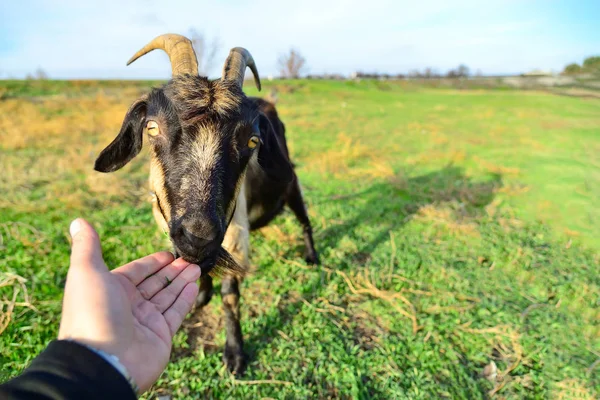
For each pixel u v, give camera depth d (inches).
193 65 22.3
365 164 74.5
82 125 98.7
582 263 41.5
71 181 57.5
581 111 165.9
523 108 177.0
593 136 107.9
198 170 17.2
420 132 109.6
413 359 27.7
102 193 53.2
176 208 16.9
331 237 44.5
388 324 31.2
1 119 103.0
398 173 67.5
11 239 39.3
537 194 60.5
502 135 108.0
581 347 29.6
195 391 24.2
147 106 20.0
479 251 43.1
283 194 35.5
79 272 11.5
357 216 50.2
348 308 33.0
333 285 35.5
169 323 14.5
